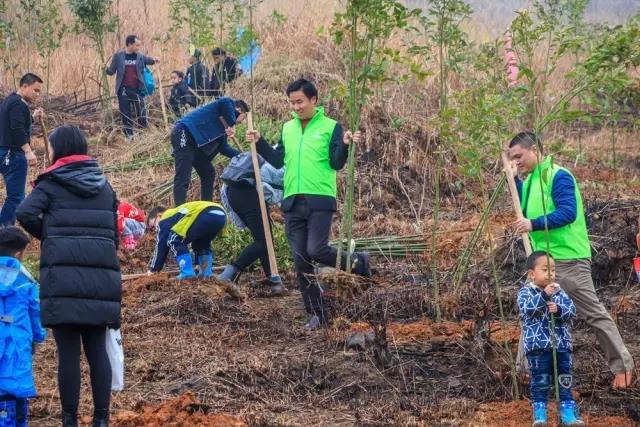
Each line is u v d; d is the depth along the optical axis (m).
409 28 8.88
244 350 8.08
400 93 14.57
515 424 6.64
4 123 10.78
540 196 6.87
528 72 6.70
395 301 8.88
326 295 8.68
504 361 7.43
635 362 7.73
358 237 11.31
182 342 8.19
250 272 10.62
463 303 8.89
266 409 6.98
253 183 9.66
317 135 8.47
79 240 6.21
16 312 6.08
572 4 12.39
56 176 6.26
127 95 16.45
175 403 6.80
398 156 13.22
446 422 6.66
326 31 17.55
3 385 5.94
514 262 9.66
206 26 15.45
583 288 6.84
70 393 6.22
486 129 7.23
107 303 6.24
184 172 10.80
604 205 10.45
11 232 6.21
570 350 6.60
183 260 9.52
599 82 6.80
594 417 6.82
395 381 7.46
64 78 19.67
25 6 18.30
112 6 22.52
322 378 7.50
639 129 14.99
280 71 15.97
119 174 13.90
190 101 16.38
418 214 12.33
